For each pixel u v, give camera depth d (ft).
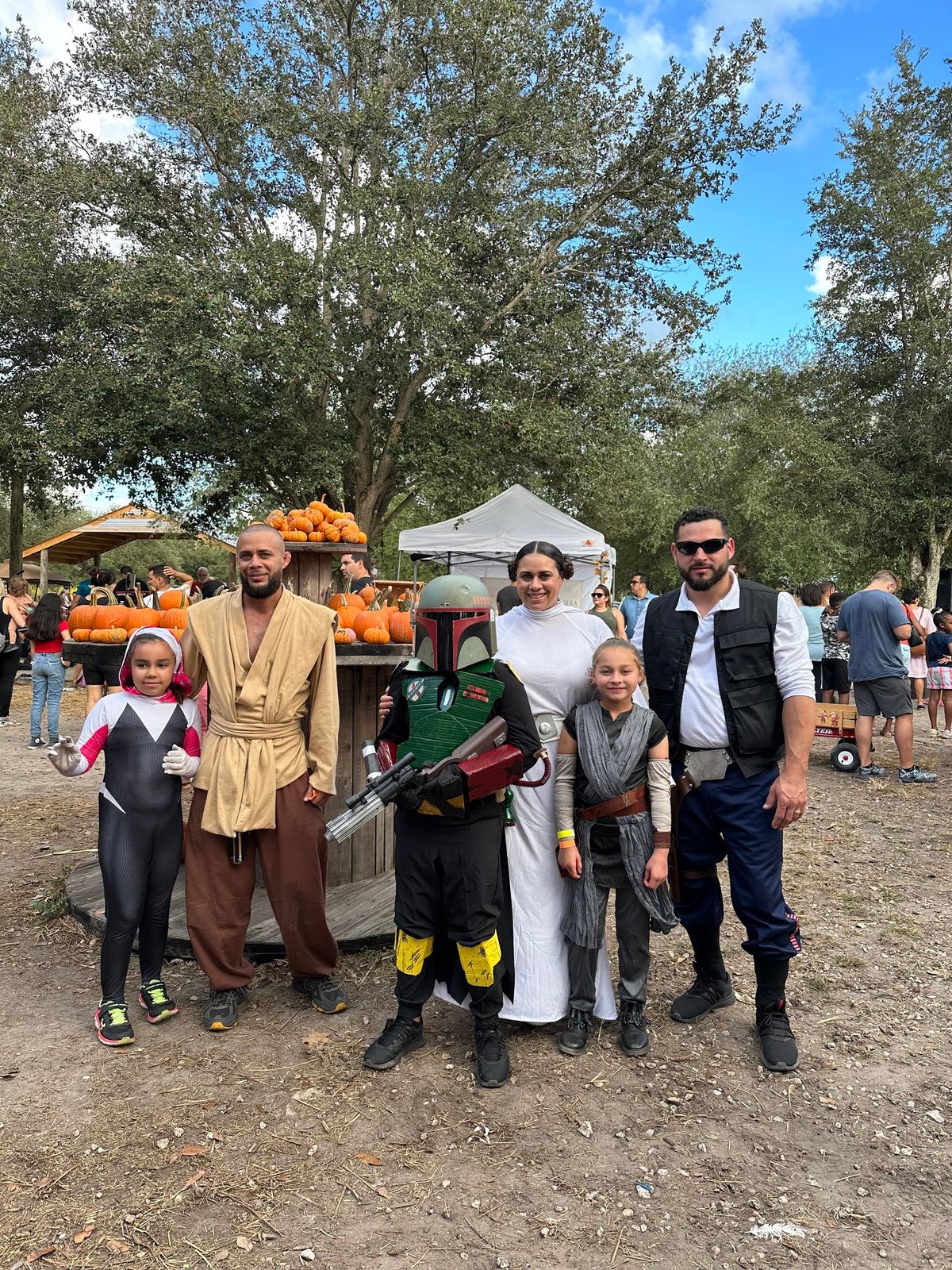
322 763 11.39
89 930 14.35
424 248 49.26
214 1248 7.53
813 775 28.94
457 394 56.08
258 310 49.62
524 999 10.92
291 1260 7.41
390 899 14.84
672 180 57.26
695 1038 11.40
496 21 53.06
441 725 9.88
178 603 15.67
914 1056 11.10
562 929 11.02
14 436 57.41
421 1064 10.53
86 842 20.02
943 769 29.84
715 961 11.91
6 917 15.14
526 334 55.31
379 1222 7.88
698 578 10.51
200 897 11.20
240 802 10.93
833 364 94.32
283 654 11.09
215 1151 8.79
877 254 88.74
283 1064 10.43
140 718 11.16
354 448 56.29
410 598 26.45
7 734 35.06
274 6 55.57
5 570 74.64
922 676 38.37
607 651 10.48
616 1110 9.70
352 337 52.08
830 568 82.64
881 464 88.89
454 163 57.47
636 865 10.68
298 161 54.85
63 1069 10.29
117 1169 8.50
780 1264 7.50
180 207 55.67
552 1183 8.46
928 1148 9.18
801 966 13.82
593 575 50.29
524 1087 10.09
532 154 55.42
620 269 60.13
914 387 88.17
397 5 53.93
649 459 78.43
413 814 10.18
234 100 52.47
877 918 15.90
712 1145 9.14
